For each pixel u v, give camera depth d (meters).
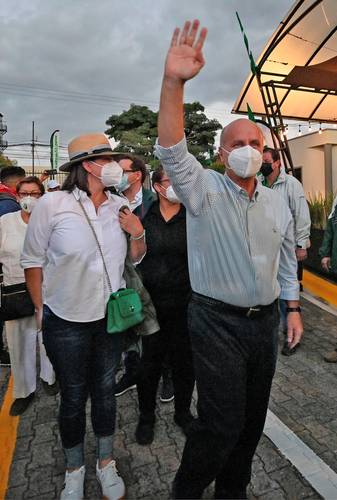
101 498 2.18
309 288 6.01
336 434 2.63
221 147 1.78
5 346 4.39
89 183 2.06
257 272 1.71
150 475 2.34
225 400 1.73
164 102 1.51
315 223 6.88
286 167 7.43
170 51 1.46
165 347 2.61
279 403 3.00
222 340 1.74
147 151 28.12
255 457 2.41
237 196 1.72
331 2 5.80
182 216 2.55
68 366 2.05
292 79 6.85
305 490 2.16
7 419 2.98
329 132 12.48
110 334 2.15
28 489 2.28
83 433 2.18
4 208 3.51
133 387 3.32
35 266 2.14
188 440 1.83
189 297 2.53
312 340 4.12
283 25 6.30
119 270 2.15
